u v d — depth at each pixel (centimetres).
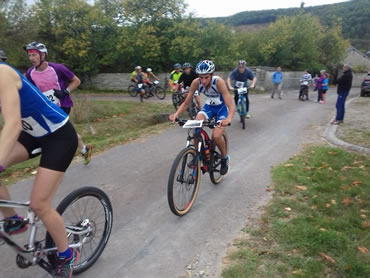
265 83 2459
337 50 3588
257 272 262
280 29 2848
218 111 433
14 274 270
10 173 530
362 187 411
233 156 591
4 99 182
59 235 229
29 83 207
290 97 1828
